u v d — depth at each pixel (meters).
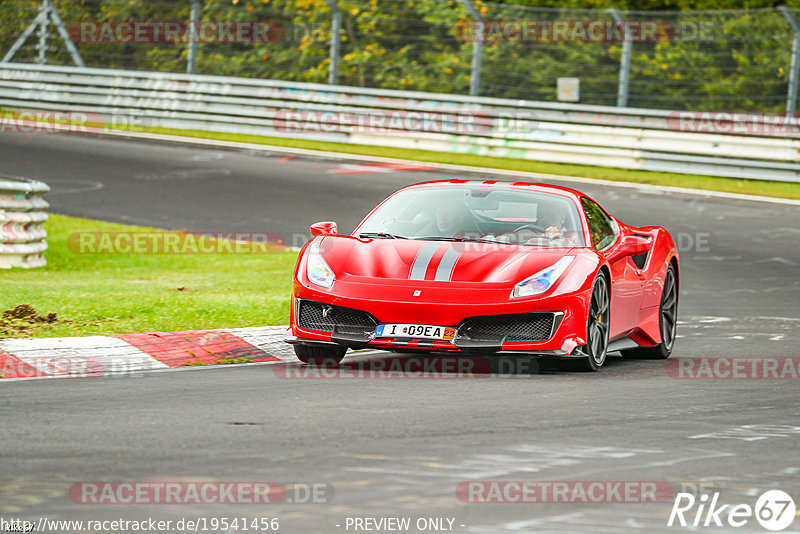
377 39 101.00
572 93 85.62
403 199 31.78
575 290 27.06
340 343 27.08
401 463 17.42
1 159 79.44
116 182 72.50
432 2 98.88
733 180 78.69
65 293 37.41
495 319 26.66
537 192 31.55
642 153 81.31
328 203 67.12
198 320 33.31
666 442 19.62
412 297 26.77
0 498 15.20
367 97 89.62
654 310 32.47
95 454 17.75
